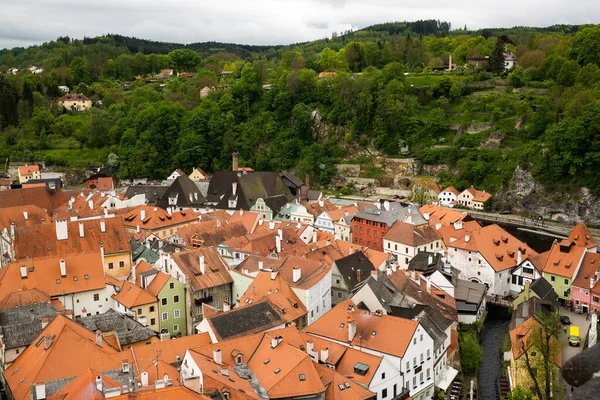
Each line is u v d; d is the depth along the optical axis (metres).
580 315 118.94
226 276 110.00
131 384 65.88
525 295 119.50
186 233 142.12
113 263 127.50
